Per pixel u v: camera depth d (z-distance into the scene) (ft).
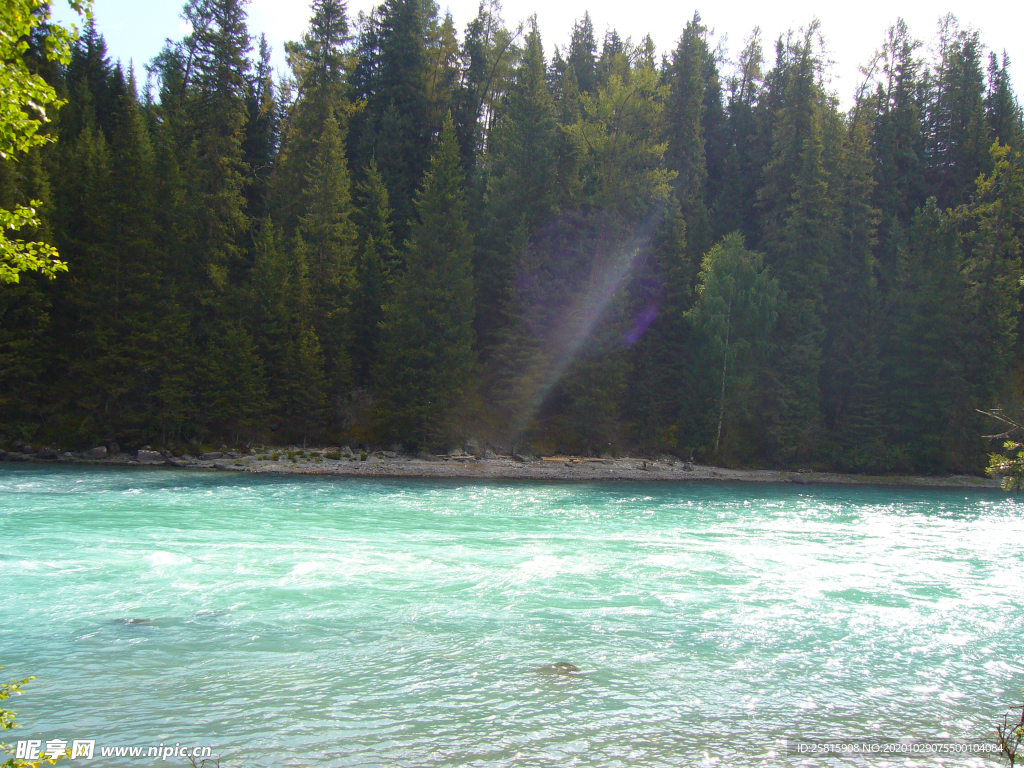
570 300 161.79
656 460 159.63
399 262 163.94
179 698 25.88
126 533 56.90
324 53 182.29
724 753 22.89
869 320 166.61
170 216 144.36
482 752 22.41
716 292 159.53
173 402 133.80
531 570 47.37
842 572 49.90
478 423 159.22
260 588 40.91
